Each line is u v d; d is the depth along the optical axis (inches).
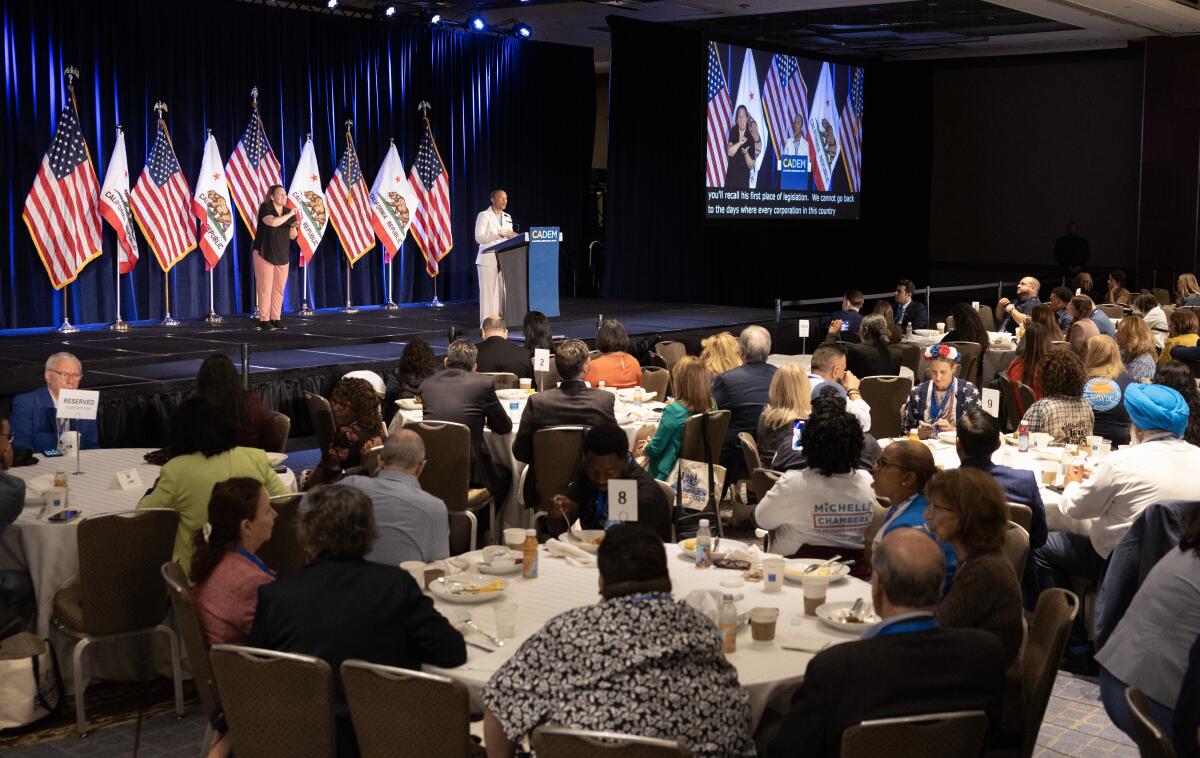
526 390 297.0
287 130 547.2
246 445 221.6
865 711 103.6
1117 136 792.3
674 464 241.3
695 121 644.7
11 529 179.3
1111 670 128.0
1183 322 375.6
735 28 689.6
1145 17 612.4
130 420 336.2
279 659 115.9
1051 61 800.3
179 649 172.9
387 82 586.9
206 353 403.2
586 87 690.2
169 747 162.6
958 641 106.7
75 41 469.1
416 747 112.3
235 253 532.1
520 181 659.4
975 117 846.5
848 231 808.3
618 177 638.5
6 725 166.1
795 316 583.2
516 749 109.7
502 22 645.9
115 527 165.6
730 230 709.3
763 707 119.8
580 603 143.5
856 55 801.6
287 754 118.6
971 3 600.4
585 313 573.9
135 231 494.0
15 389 339.9
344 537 124.6
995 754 125.3
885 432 311.9
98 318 487.5
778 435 233.1
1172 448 179.9
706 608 130.3
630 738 95.6
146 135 494.6
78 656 166.2
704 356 304.0
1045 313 365.4
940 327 475.5
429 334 475.5
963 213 861.2
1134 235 792.9
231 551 139.3
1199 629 122.2
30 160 461.1
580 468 192.4
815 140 698.2
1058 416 234.5
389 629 121.8
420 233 603.8
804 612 140.5
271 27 535.5
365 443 222.4
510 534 164.4
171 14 498.3
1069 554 195.9
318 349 431.8
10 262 458.6
